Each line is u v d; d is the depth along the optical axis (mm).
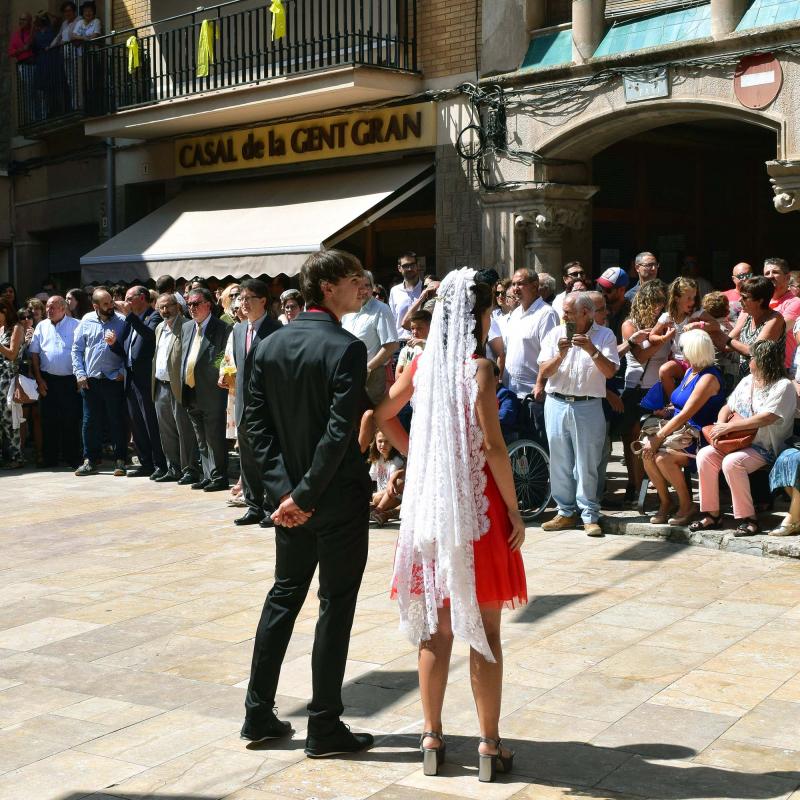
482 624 4062
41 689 5207
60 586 7137
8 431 12836
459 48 13039
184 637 5969
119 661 5590
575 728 4531
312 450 4332
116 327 11969
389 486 8750
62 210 19453
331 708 4316
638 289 9609
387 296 14148
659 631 5801
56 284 17844
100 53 17734
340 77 13125
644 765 4152
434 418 4117
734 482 7535
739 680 5031
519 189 12328
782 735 4398
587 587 6707
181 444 11109
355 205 13477
